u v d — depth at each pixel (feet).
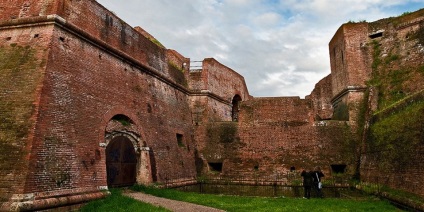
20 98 37.65
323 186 69.72
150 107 63.36
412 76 67.77
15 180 32.99
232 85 104.73
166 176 63.41
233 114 111.45
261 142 79.05
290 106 80.02
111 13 54.49
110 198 42.32
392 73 71.67
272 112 80.64
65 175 38.04
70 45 43.96
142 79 62.44
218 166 82.12
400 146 47.96
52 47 40.40
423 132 41.81
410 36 71.10
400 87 68.69
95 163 44.06
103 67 50.72
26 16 42.78
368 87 73.72
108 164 50.78
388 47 74.69
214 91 90.63
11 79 39.29
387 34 75.66
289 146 77.15
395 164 49.01
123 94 54.75
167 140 67.67
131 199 42.16
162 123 67.15
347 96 76.59
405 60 70.49
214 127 82.94
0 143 35.42
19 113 36.68
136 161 57.77
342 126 74.90
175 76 79.00
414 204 37.86
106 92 50.14
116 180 52.60
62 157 38.32
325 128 76.02
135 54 60.85
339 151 73.46
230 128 81.92
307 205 45.03
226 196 54.39
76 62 44.55
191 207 40.83
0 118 36.94
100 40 50.21
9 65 40.42
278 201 48.96
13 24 42.70
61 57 41.75
